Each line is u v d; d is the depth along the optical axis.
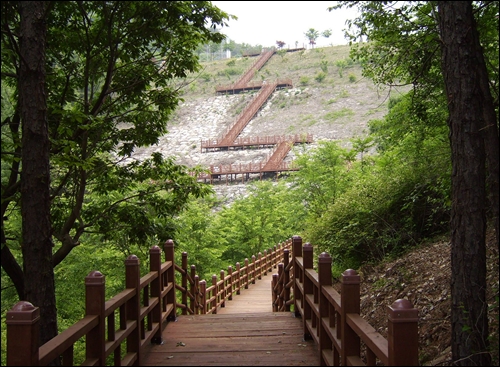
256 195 27.36
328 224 11.90
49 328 5.09
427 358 5.18
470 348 3.94
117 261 13.16
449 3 4.02
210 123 60.16
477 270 3.95
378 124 10.84
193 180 8.82
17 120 6.54
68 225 7.24
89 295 4.02
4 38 6.13
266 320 7.35
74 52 8.34
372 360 3.44
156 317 6.25
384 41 7.02
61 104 7.65
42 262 5.12
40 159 5.16
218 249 19.22
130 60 8.27
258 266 19.39
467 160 3.96
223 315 7.84
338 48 83.19
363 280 9.68
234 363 5.30
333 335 4.49
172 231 8.55
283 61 81.69
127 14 7.18
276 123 58.00
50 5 5.38
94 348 3.99
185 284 8.77
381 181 11.38
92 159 6.79
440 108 7.65
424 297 6.91
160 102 8.16
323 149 19.53
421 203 10.07
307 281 6.27
